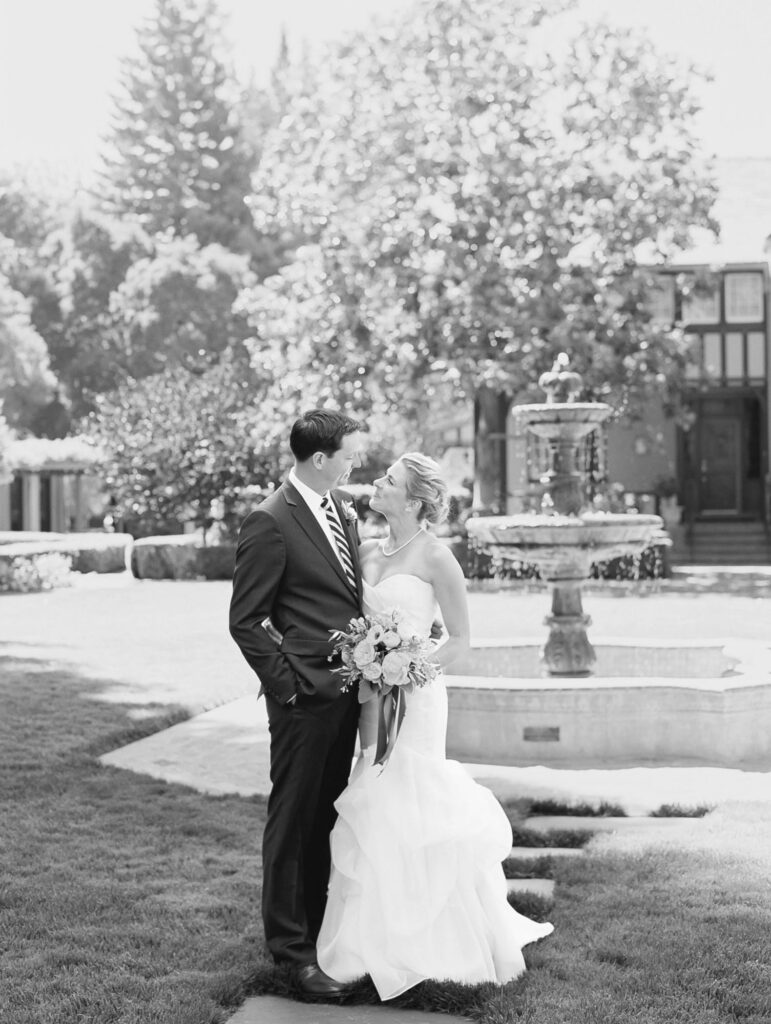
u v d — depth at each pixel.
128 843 6.58
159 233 58.06
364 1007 4.54
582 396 24.78
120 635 16.97
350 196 25.34
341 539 4.98
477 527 10.43
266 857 4.89
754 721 8.84
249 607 4.77
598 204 25.20
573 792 7.67
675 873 5.86
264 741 9.59
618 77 24.70
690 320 33.59
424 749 4.96
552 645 10.59
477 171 24.86
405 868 4.70
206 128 59.66
